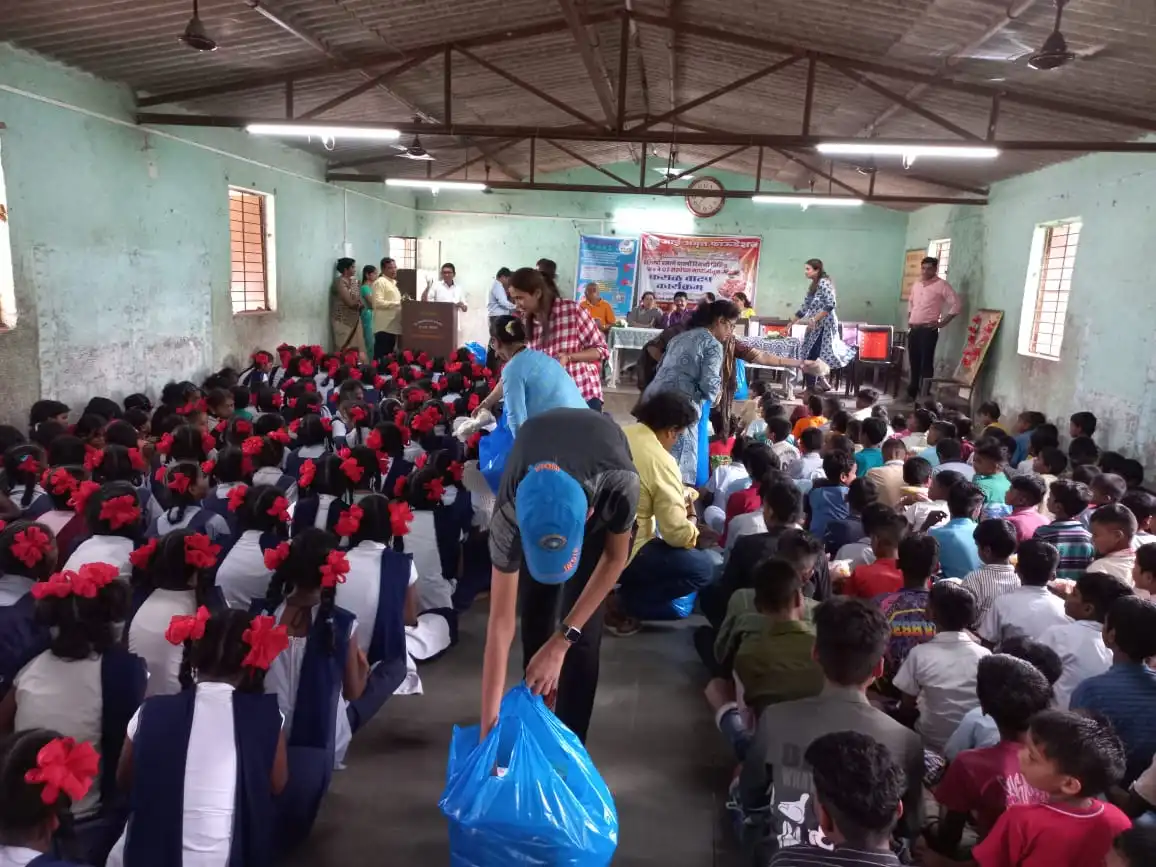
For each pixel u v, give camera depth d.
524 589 2.19
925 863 1.89
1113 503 2.95
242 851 1.72
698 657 3.27
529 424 1.73
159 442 3.72
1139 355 5.68
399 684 2.60
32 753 1.33
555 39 6.60
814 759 1.30
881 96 6.50
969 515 3.17
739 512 3.74
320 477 3.09
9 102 4.92
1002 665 1.80
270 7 4.97
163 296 6.60
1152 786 1.70
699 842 2.16
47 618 1.84
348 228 10.34
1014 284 8.02
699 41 6.53
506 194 12.75
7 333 4.99
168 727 1.67
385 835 2.14
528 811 1.50
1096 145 5.21
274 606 2.20
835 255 12.38
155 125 6.35
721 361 4.38
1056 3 4.01
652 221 12.66
